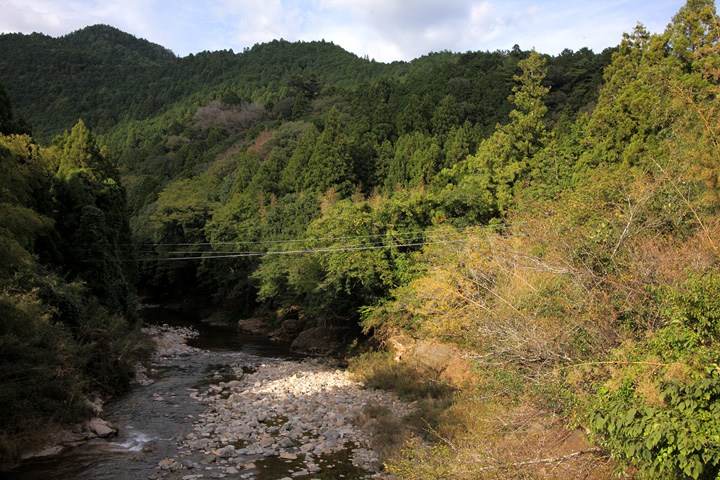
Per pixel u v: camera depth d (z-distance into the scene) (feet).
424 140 188.34
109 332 67.62
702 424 20.33
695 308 23.81
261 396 61.00
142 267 184.96
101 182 105.70
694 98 48.98
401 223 88.74
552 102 223.71
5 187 48.08
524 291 40.88
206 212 177.78
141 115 499.92
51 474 36.81
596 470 26.99
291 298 110.32
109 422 48.98
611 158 91.76
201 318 154.81
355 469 39.01
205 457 41.09
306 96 361.92
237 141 325.21
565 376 30.27
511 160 130.72
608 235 34.35
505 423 33.53
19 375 45.83
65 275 75.46
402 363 68.39
